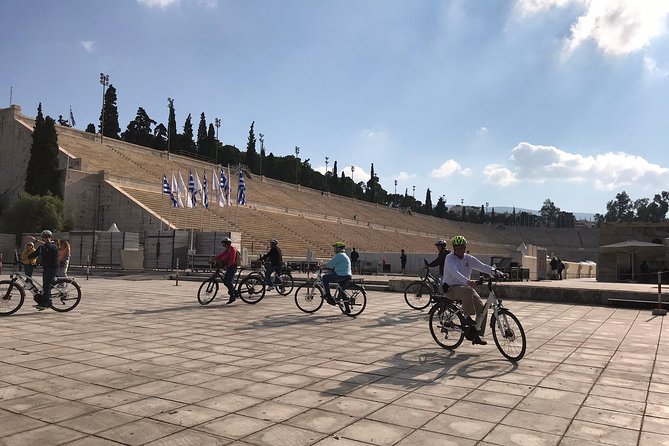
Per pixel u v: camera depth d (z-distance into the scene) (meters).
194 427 4.59
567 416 4.98
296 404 5.30
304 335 9.59
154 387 5.91
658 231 36.66
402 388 5.95
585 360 7.57
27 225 43.84
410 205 165.25
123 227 47.66
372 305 15.27
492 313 7.82
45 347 8.18
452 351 8.19
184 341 8.83
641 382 6.30
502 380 6.36
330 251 58.03
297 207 78.94
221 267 14.70
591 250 139.62
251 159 110.38
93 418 4.82
